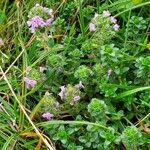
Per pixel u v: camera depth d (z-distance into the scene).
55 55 0.21
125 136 0.17
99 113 0.18
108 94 0.20
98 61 0.21
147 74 0.20
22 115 0.21
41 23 0.21
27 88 0.22
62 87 0.20
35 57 0.23
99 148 0.19
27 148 0.20
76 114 0.21
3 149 0.19
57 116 0.21
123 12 0.23
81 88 0.21
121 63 0.21
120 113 0.20
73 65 0.22
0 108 0.22
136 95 0.21
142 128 0.20
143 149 0.19
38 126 0.20
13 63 0.23
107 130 0.18
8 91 0.22
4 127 0.21
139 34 0.23
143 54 0.22
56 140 0.20
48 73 0.21
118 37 0.23
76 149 0.19
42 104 0.20
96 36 0.21
